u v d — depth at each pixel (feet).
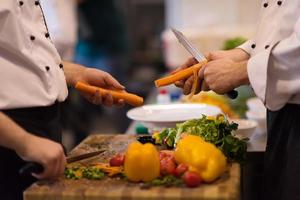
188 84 5.67
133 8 18.83
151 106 7.27
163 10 18.84
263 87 4.79
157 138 5.77
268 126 5.54
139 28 19.19
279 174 5.26
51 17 12.18
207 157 4.49
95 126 16.49
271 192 5.35
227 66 5.12
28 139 4.45
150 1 18.79
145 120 6.62
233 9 13.69
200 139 4.80
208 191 4.25
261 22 5.49
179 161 4.66
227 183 4.43
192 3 13.91
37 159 4.43
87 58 16.56
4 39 4.81
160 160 4.69
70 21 12.72
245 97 8.68
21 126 4.97
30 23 5.08
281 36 5.11
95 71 5.94
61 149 4.55
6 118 4.41
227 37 12.06
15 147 4.45
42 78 5.00
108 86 5.94
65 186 4.50
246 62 5.04
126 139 6.27
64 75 5.45
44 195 4.35
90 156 5.50
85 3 16.19
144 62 19.61
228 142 5.09
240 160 5.14
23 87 4.92
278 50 4.75
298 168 5.01
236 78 5.02
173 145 5.56
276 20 5.25
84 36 16.25
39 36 5.09
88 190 4.37
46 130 5.15
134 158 4.49
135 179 4.54
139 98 5.79
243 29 12.73
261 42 5.33
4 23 4.76
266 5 5.53
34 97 4.95
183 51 12.21
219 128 5.29
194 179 4.34
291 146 5.07
